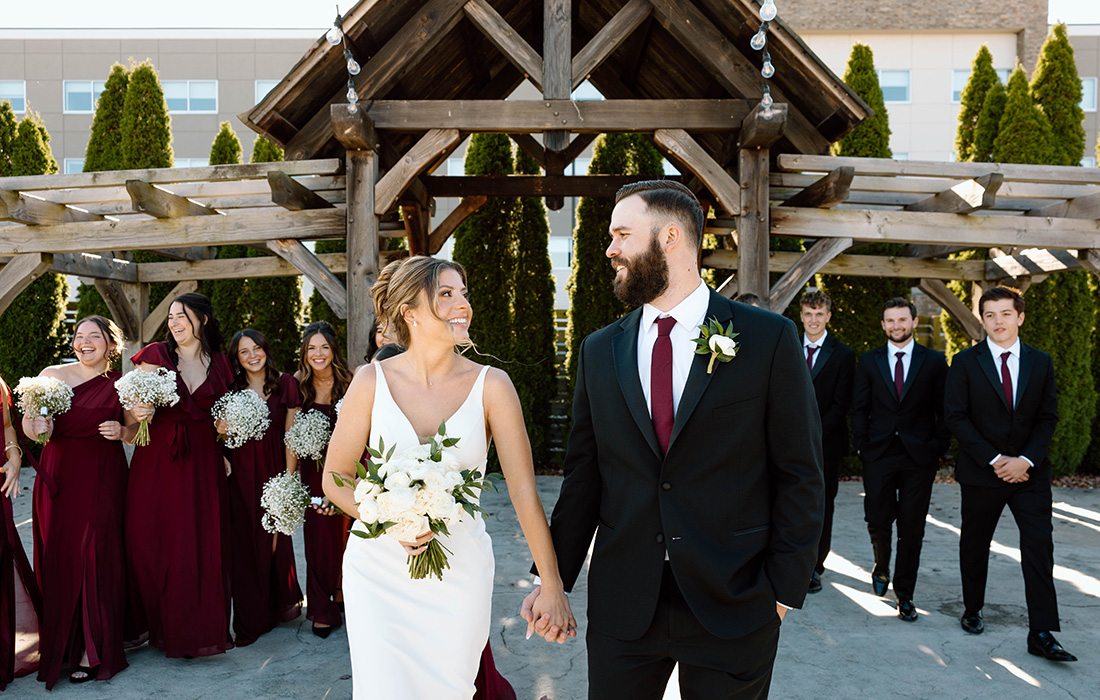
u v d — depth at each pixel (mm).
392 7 5613
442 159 6102
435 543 2314
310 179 6480
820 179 6121
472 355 10211
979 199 5664
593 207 10203
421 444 2432
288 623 4641
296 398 4570
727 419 2008
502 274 10281
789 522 1996
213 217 6086
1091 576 5648
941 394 4766
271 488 4016
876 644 4281
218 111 21172
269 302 10461
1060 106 9859
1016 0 21031
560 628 2230
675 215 2105
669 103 5781
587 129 5781
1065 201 6234
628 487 2090
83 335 4035
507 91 8477
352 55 5477
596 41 5766
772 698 3605
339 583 4438
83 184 5773
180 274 9133
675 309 2135
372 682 2287
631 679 2066
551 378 10406
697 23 5832
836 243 5988
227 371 4332
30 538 6598
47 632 3762
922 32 21141
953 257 10469
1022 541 4129
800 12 21234
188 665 3975
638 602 2039
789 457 2018
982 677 3828
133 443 4043
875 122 10180
